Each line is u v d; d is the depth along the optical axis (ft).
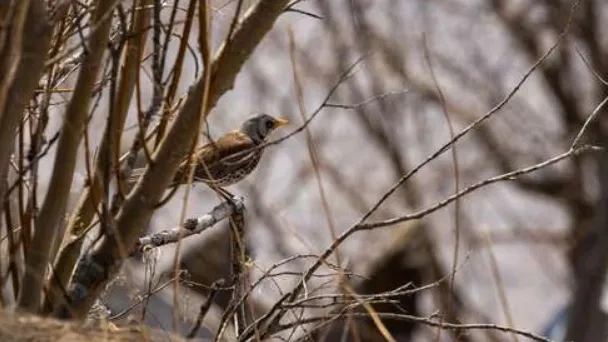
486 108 76.07
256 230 63.41
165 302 28.99
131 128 26.76
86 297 21.43
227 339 23.34
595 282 61.72
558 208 76.74
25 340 19.72
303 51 71.61
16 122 20.62
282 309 23.26
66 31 23.57
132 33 21.76
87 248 21.80
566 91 77.00
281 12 21.74
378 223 22.76
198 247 44.27
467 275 65.77
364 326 49.55
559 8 76.43
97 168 21.83
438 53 76.33
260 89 69.15
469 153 74.95
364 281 60.59
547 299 72.38
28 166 22.24
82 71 21.21
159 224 44.93
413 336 57.82
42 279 21.09
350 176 70.18
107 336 20.22
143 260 27.37
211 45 21.66
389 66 72.95
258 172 64.03
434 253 63.16
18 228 22.98
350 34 71.92
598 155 68.23
